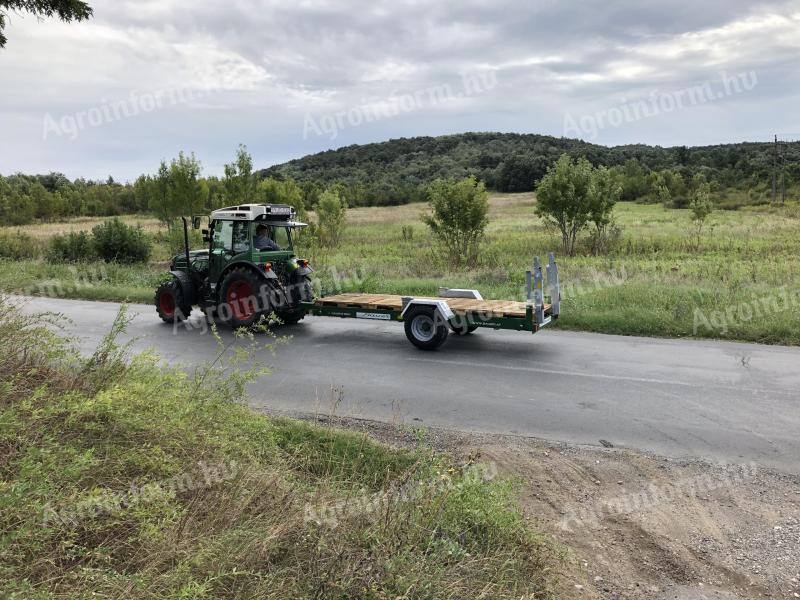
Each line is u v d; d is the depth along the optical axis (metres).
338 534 3.46
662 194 61.69
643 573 3.96
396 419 6.54
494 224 43.62
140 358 4.96
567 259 22.08
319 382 7.96
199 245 24.72
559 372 8.40
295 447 5.21
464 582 3.41
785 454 5.65
